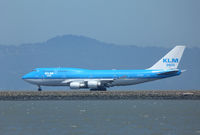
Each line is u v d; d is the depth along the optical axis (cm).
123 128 19775
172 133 18650
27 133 18688
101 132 18862
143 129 19538
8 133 18700
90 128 19788
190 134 18475
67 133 18675
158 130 19275
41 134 18500
